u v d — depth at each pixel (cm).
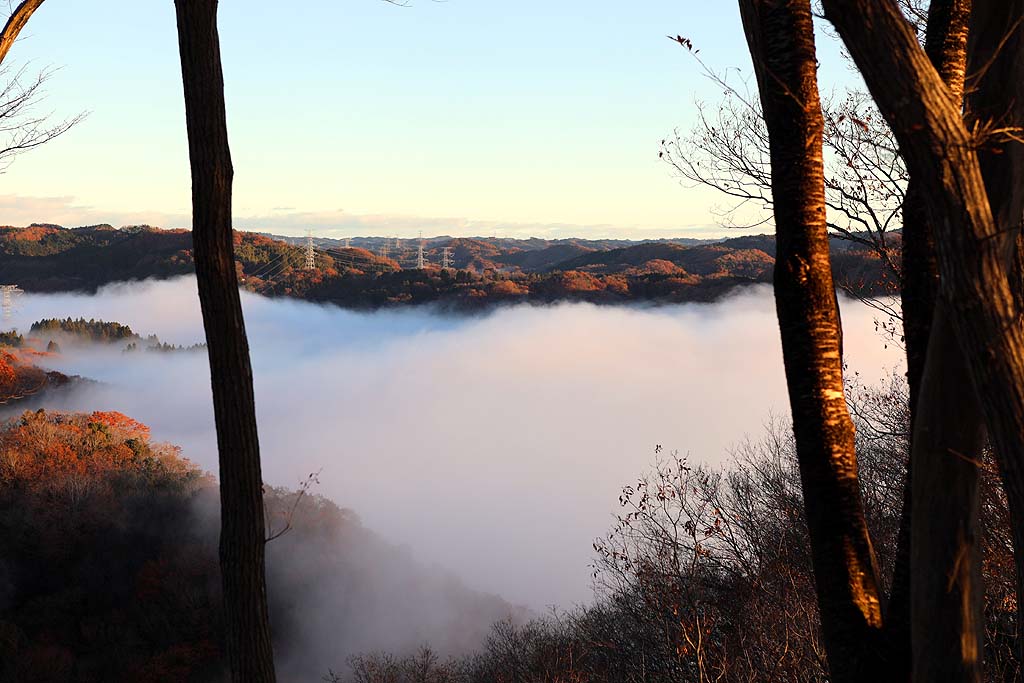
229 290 357
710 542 1009
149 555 3819
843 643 335
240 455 357
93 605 3556
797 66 335
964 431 305
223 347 354
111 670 3216
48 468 4084
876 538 972
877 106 255
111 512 3997
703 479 998
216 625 3475
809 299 339
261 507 363
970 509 308
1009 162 297
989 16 306
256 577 359
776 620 849
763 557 985
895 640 330
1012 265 312
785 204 341
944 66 352
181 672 3228
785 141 339
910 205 362
